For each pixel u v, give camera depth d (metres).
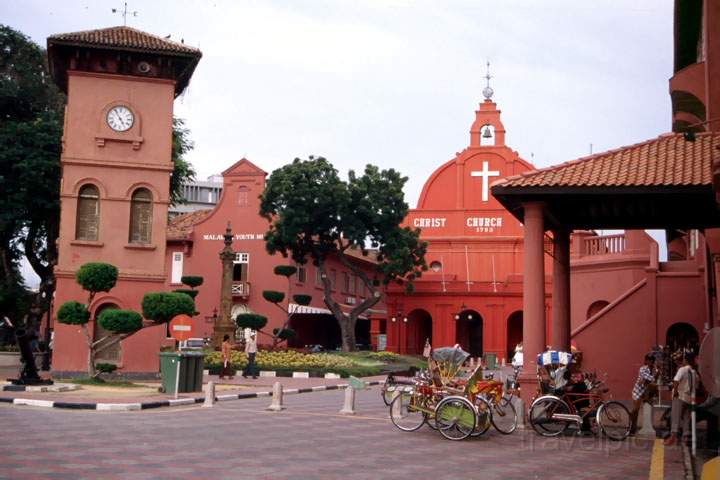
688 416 14.74
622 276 32.59
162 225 28.02
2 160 34.88
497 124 58.66
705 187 16.50
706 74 15.59
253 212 51.03
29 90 39.34
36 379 22.41
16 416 16.08
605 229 22.19
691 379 14.72
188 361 23.02
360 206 46.12
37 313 38.84
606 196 17.53
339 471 10.76
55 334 26.89
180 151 42.50
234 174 51.66
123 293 27.39
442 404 15.21
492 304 54.84
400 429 16.16
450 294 55.50
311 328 54.84
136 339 27.52
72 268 27.11
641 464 12.30
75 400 19.28
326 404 21.84
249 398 23.33
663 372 22.72
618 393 26.08
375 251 68.06
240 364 34.34
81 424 15.05
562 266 21.97
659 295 26.27
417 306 56.00
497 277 56.72
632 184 16.91
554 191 17.41
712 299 22.48
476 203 58.12
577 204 19.95
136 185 27.94
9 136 35.06
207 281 51.03
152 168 28.05
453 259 57.69
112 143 27.89
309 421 17.20
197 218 54.62
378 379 34.59
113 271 23.91
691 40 22.66
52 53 27.95
